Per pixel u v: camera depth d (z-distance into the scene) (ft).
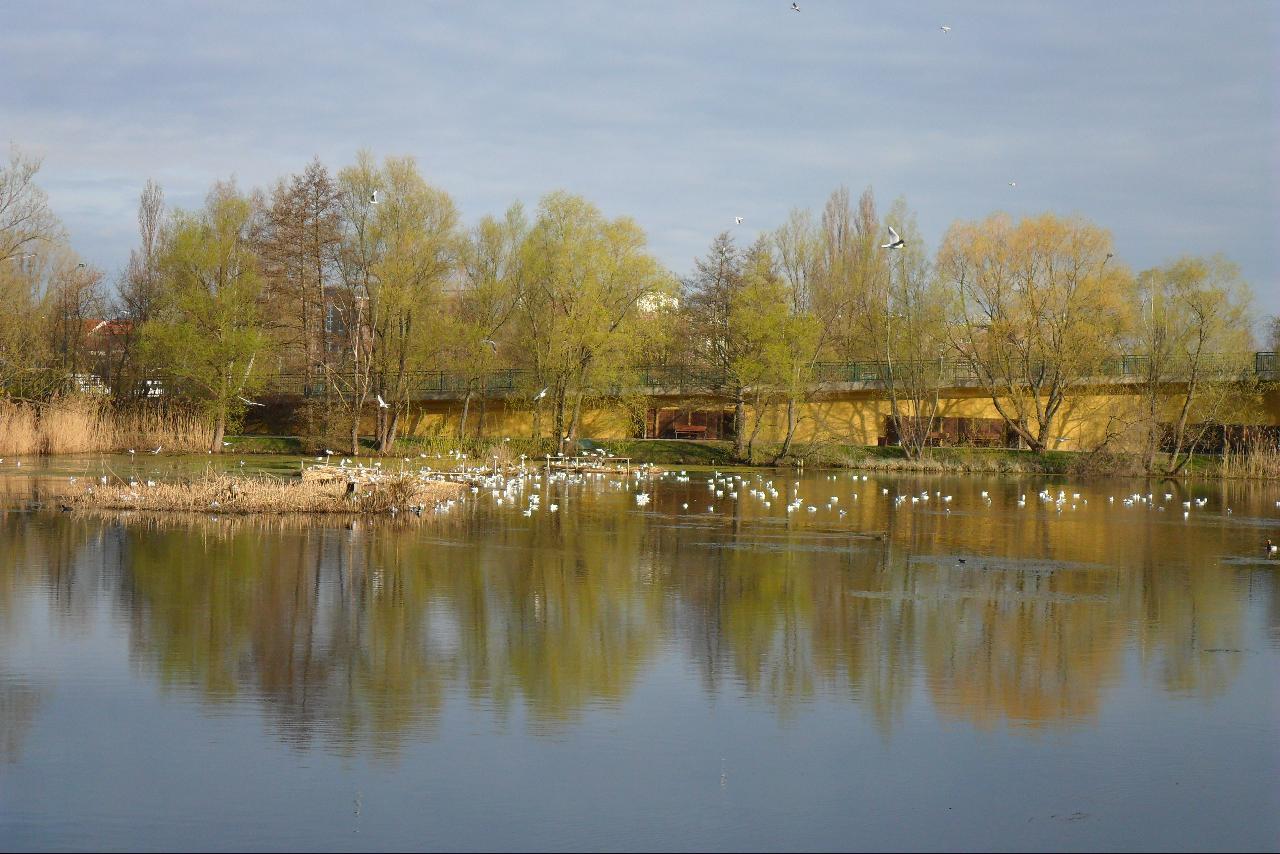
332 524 106.42
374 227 207.21
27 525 100.68
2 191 182.09
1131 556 98.12
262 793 40.42
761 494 137.80
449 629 63.67
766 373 215.10
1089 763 44.80
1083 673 57.06
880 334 222.89
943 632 65.31
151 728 46.55
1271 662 59.77
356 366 214.69
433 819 38.65
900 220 218.79
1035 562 93.40
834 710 50.37
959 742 46.70
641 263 220.23
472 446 215.31
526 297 220.02
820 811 39.96
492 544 96.58
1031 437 216.33
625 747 45.37
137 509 112.16
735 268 262.88
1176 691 54.24
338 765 42.98
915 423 218.59
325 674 54.29
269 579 76.64
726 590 77.25
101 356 253.24
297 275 234.79
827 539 105.60
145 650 57.77
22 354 195.00
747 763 43.98
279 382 244.63
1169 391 210.18
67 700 49.80
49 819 38.27
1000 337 213.66
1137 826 39.40
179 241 205.36
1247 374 199.52
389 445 215.92
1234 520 131.54
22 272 237.45
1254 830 39.22
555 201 214.90
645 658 58.23
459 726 47.39
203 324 207.92
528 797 40.50
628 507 133.39
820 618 68.44
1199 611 72.95
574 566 85.92
